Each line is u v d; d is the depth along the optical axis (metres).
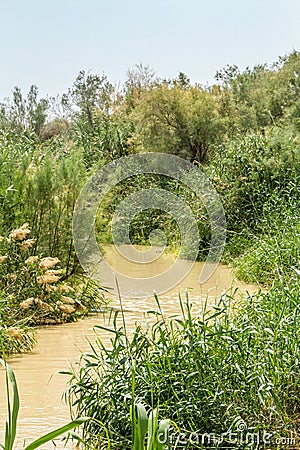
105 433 5.23
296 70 36.78
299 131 22.64
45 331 9.29
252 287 12.10
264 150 17.47
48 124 36.03
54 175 10.84
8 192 10.45
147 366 5.39
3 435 5.51
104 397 5.44
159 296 11.87
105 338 8.78
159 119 29.06
